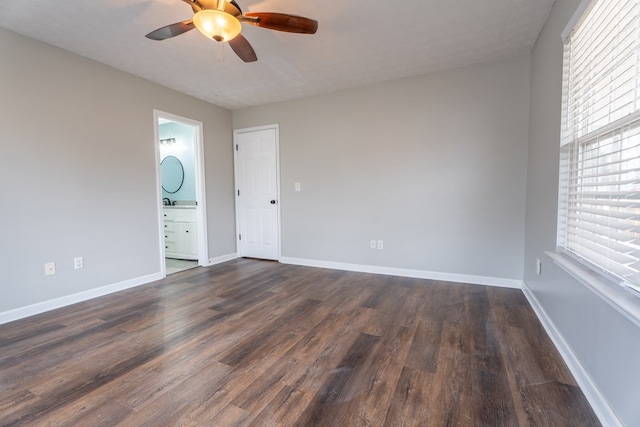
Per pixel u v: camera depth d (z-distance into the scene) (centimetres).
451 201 332
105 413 138
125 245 322
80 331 222
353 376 166
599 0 149
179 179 529
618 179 140
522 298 281
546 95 232
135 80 328
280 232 441
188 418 135
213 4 171
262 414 137
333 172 395
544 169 235
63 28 236
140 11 215
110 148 307
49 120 261
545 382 158
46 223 260
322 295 297
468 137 320
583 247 166
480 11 220
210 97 404
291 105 417
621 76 136
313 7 213
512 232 309
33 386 158
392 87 352
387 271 371
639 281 116
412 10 218
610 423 125
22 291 246
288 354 189
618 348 122
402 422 132
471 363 177
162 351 193
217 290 315
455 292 301
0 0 199
